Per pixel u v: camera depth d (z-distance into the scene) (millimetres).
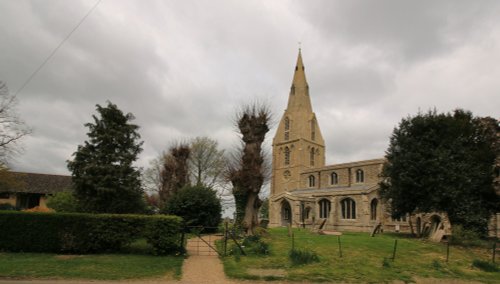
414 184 32094
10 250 17766
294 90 81188
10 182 41250
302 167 74375
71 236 18062
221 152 61375
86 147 29766
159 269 15133
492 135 36438
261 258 18266
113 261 16000
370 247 22828
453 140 33312
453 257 21688
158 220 18547
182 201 32688
